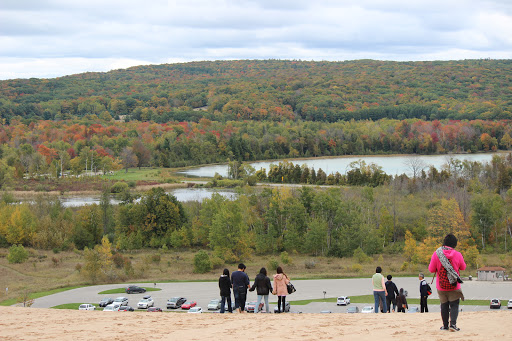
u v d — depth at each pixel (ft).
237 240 288.92
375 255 305.53
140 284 234.58
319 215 333.83
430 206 378.73
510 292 201.36
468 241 306.55
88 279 242.37
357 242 304.71
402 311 82.12
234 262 293.02
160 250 325.01
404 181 474.90
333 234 320.91
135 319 63.16
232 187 551.18
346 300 185.37
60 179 584.40
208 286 227.20
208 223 336.08
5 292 215.51
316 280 238.48
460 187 453.17
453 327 48.44
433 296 195.83
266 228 352.90
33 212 369.30
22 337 51.88
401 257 297.12
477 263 259.80
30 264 278.05
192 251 325.83
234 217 291.99
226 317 64.18
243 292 74.18
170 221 343.05
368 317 61.77
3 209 351.25
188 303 185.16
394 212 345.10
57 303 194.18
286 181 581.53
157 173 649.20
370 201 372.38
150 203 346.74
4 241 335.26
